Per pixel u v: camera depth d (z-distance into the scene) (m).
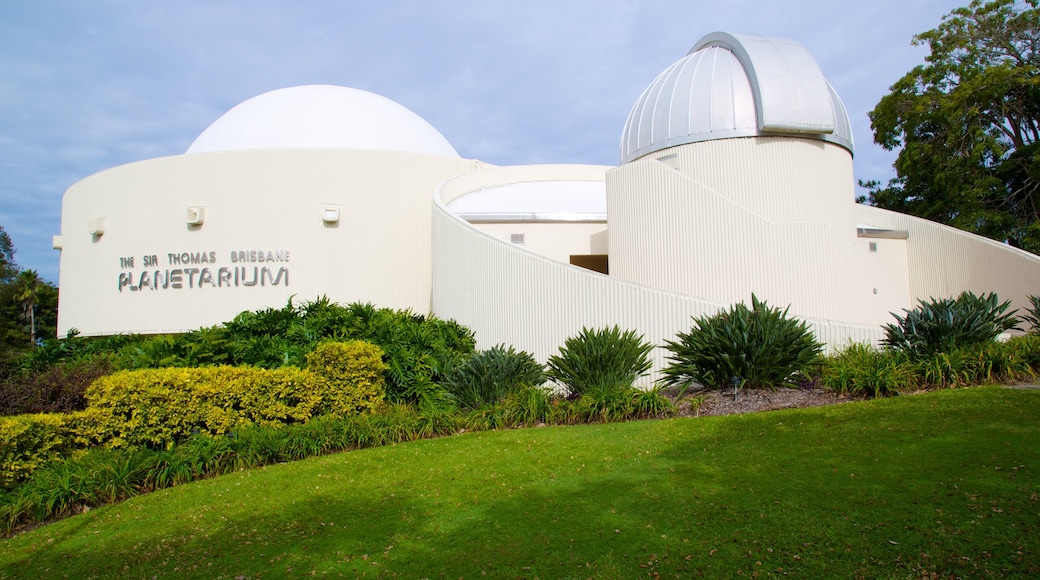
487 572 5.19
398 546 5.82
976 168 25.89
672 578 4.89
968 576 4.56
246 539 6.25
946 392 9.50
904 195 28.89
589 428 9.61
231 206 22.45
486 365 11.76
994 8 25.94
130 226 23.06
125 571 5.71
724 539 5.40
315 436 9.58
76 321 24.44
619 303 12.88
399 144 27.16
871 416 8.56
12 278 53.62
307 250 22.44
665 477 7.00
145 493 8.04
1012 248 17.23
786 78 16.20
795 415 9.01
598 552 5.37
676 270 15.22
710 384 11.06
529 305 14.35
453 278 17.25
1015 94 26.00
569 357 11.68
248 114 27.58
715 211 14.93
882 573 4.70
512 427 10.43
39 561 6.07
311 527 6.44
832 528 5.39
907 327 11.41
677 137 16.95
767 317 11.04
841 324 11.80
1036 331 13.05
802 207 16.16
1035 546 4.80
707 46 18.88
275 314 14.17
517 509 6.48
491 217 18.69
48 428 8.18
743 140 16.27
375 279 22.80
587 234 18.78
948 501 5.64
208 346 12.41
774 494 6.20
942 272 18.70
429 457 8.60
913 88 27.05
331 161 22.81
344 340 12.82
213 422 9.54
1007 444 6.93
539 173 24.11
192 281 22.34
